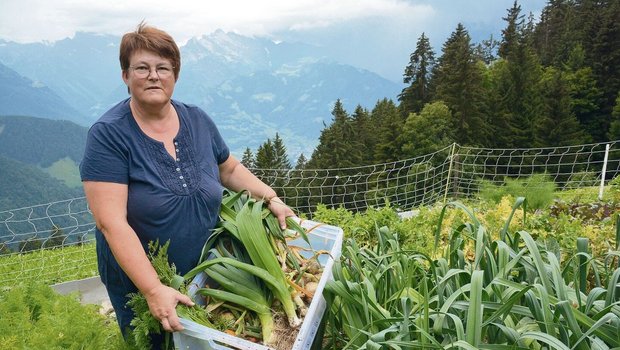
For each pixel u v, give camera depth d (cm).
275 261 283
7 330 318
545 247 311
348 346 254
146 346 271
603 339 219
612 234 448
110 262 294
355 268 307
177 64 286
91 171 272
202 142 307
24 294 375
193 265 297
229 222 298
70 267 845
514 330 222
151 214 281
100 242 296
